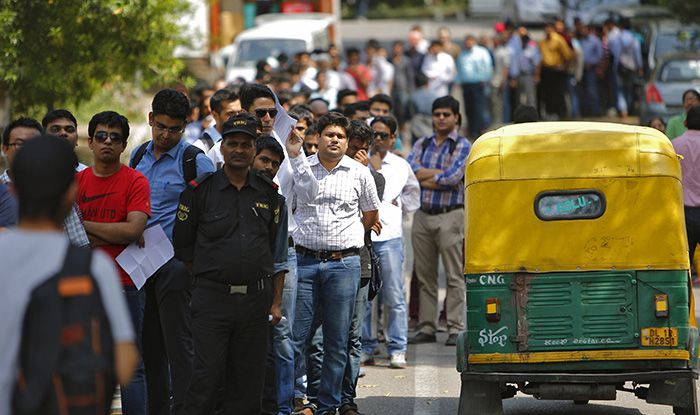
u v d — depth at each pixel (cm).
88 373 1397
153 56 4494
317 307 2786
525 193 2539
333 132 2681
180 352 2484
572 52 8650
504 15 13900
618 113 8931
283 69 6394
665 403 2503
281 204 2366
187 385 2491
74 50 4294
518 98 8638
